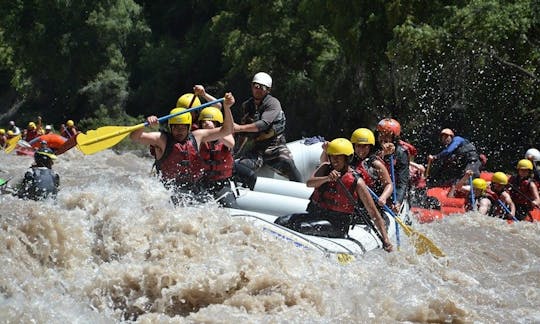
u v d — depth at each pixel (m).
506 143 32.59
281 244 10.76
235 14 52.41
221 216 10.93
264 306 9.49
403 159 14.01
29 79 66.19
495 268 13.83
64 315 8.95
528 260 14.48
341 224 12.27
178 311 9.54
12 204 10.36
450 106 33.56
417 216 16.89
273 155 15.46
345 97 40.84
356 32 34.91
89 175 24.47
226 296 9.62
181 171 12.45
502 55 31.22
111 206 10.85
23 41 65.25
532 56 30.22
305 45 46.06
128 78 64.19
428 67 33.12
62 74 64.62
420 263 12.45
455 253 14.29
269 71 47.31
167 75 61.19
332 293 10.02
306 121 45.47
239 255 10.03
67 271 10.09
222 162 13.08
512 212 19.12
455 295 10.75
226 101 12.44
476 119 33.00
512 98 32.09
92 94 62.12
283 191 14.55
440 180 21.38
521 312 10.93
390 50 31.78
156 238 10.35
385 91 37.31
